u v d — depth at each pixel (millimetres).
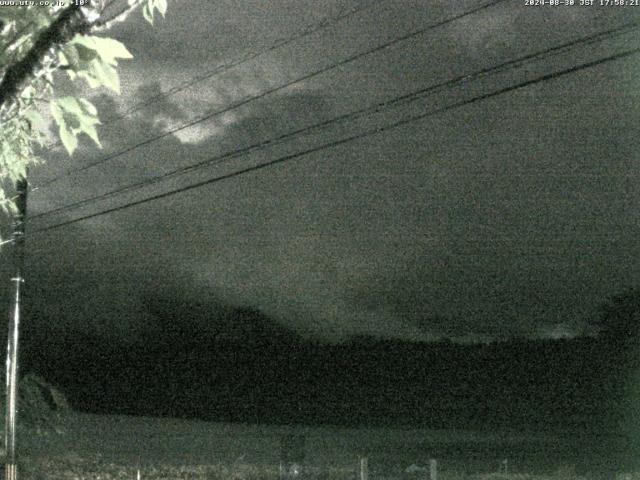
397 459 33688
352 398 61406
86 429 45469
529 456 35500
